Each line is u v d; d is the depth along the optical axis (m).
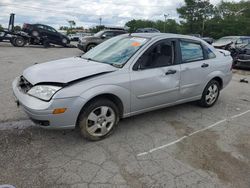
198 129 4.49
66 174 3.05
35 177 2.96
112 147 3.71
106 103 3.75
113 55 4.31
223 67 5.54
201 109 5.51
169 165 3.35
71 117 3.41
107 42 4.97
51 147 3.62
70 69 3.75
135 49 4.21
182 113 5.21
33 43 19.17
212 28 68.50
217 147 3.89
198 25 70.62
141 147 3.76
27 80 3.70
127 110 4.04
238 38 14.40
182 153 3.66
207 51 5.29
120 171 3.16
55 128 3.41
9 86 6.47
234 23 66.25
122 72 3.87
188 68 4.75
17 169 3.08
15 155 3.36
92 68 3.79
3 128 4.07
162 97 4.44
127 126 4.45
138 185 2.93
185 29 73.19
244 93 7.16
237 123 4.86
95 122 3.75
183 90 4.78
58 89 3.32
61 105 3.30
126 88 3.86
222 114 5.29
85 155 3.47
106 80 3.66
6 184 2.81
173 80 4.51
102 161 3.35
